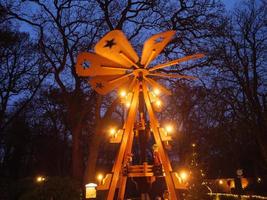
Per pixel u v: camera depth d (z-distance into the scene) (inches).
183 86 619.5
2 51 768.3
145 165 191.6
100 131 557.6
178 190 202.2
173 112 940.6
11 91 848.3
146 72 203.2
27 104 938.1
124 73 207.6
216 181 991.0
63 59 627.8
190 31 607.8
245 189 1013.8
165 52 593.9
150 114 198.1
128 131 197.8
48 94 961.5
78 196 412.5
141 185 197.0
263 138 863.1
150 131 204.8
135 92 202.7
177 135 1050.7
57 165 1136.2
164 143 209.0
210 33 613.6
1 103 854.5
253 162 1251.8
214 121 1078.4
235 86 881.5
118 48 187.6
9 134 1087.6
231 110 922.1
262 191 967.6
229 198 722.8
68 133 1142.3
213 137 1155.9
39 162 1212.5
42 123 1162.0
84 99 650.8
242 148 1206.3
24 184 595.8
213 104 943.7
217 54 634.8
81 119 621.6
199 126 1130.7
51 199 390.6
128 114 199.5
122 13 611.8
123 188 202.4
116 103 562.3
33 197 391.5
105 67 200.2
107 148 1176.8
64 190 399.9
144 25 629.9
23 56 844.6
